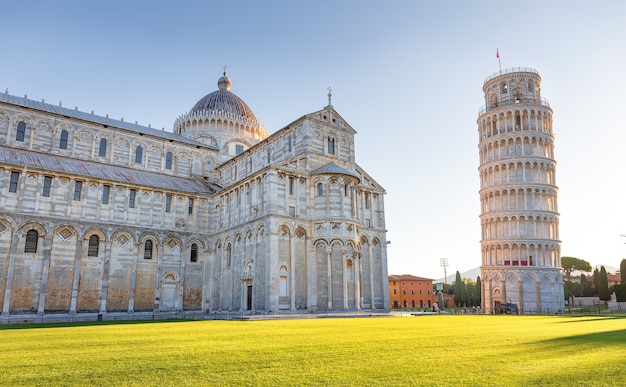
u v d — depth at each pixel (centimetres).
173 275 6925
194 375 1338
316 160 6656
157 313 6556
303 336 2533
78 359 1647
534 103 10369
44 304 5766
